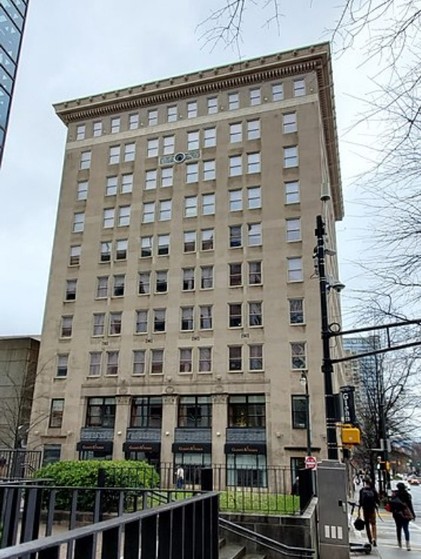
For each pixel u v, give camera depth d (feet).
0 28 71.15
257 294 114.21
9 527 19.25
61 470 38.60
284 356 107.24
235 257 118.93
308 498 35.73
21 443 112.98
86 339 124.36
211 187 127.65
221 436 105.09
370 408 94.99
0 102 71.31
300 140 123.44
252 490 38.50
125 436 112.27
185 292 120.37
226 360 111.24
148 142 139.54
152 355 118.01
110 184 138.82
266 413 104.37
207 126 134.41
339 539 32.94
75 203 139.85
